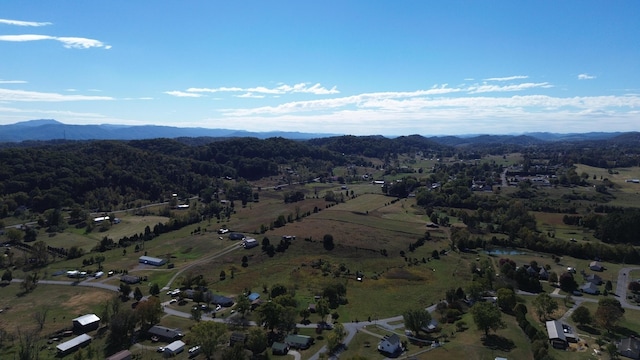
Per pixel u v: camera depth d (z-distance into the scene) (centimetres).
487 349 10481
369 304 14188
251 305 13925
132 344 11619
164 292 15388
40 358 10894
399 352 10769
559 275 16675
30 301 14638
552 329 11281
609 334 11275
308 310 13588
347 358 10438
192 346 11275
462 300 14162
